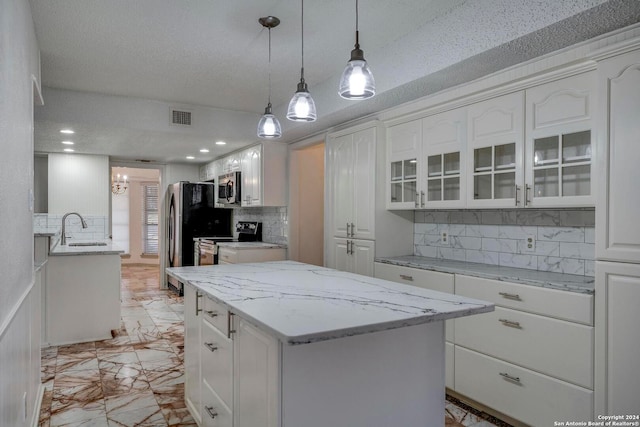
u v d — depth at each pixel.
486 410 2.49
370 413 1.52
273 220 5.36
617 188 1.87
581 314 1.99
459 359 2.59
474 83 2.64
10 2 1.52
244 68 3.22
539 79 2.31
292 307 1.53
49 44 2.75
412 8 2.34
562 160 2.23
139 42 2.73
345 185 3.81
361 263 3.58
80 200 5.75
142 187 8.93
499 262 2.92
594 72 2.07
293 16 2.41
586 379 1.96
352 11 2.36
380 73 2.92
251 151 5.05
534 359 2.18
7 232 1.46
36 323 2.50
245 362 1.63
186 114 4.22
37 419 2.32
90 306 3.89
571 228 2.50
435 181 3.05
